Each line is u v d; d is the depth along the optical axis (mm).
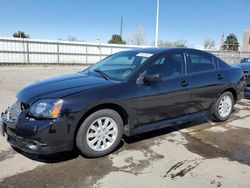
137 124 3861
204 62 4855
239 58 30609
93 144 3479
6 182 2910
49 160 3439
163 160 3510
